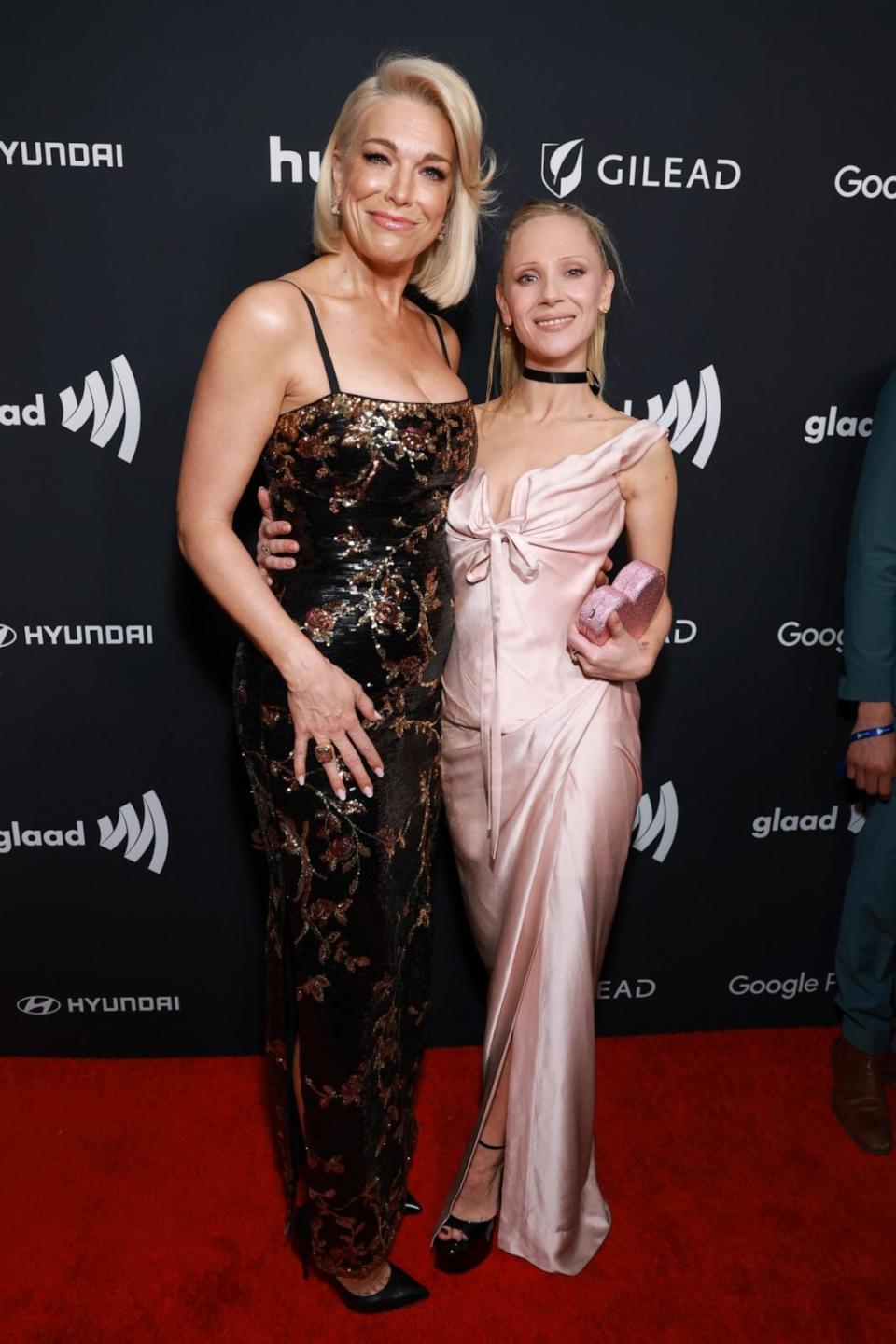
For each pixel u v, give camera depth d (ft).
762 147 6.29
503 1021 5.64
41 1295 5.66
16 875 7.24
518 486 5.29
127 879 7.30
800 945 7.91
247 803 7.18
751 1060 7.69
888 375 6.78
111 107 5.91
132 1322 5.54
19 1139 6.79
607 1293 5.76
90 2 5.75
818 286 6.57
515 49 6.01
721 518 6.95
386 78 4.84
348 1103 5.35
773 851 7.67
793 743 7.45
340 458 4.76
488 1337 5.51
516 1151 5.78
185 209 6.10
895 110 6.31
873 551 6.40
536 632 5.42
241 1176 6.52
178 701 6.97
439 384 5.15
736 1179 6.56
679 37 6.08
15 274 6.13
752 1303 5.70
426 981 6.06
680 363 6.63
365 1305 5.63
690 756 7.41
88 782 7.09
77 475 6.50
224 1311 5.62
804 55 6.17
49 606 6.73
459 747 5.71
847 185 6.41
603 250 5.63
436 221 4.97
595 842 5.47
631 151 6.23
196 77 5.90
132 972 7.51
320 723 4.85
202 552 4.79
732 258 6.47
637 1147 6.80
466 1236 5.91
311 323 4.74
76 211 6.06
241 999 7.61
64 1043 7.64
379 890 5.20
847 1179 6.58
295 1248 6.01
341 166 4.99
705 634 7.17
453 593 5.48
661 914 7.73
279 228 6.16
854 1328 5.55
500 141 6.15
